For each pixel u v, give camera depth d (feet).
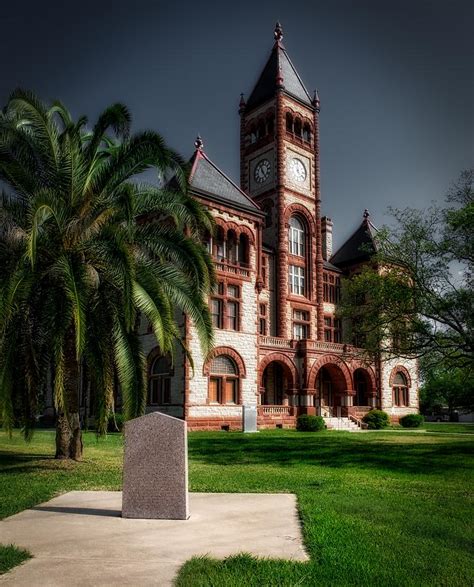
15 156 52.29
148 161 53.78
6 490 38.42
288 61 170.71
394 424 164.76
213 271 57.62
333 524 27.53
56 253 51.19
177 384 114.42
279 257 150.41
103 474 46.24
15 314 48.32
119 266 47.39
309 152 166.20
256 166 164.55
